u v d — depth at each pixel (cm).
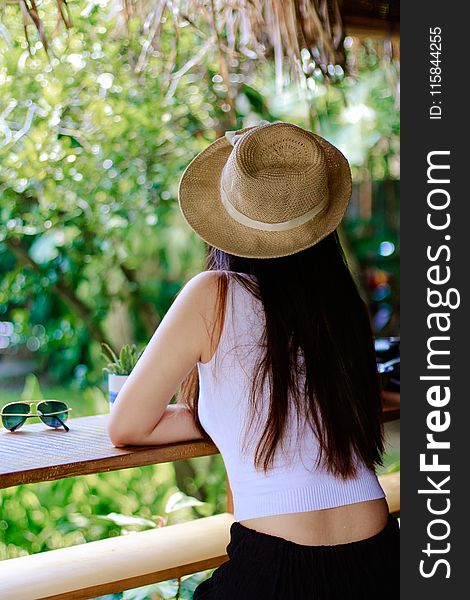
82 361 480
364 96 467
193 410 215
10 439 219
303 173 190
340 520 180
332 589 174
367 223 559
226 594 179
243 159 190
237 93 441
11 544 329
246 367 186
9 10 341
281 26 302
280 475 180
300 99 402
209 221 199
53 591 213
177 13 300
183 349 192
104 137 405
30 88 382
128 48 390
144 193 429
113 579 222
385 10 324
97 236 440
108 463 201
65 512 346
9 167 380
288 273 191
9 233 416
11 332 484
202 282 193
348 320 193
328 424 183
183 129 432
